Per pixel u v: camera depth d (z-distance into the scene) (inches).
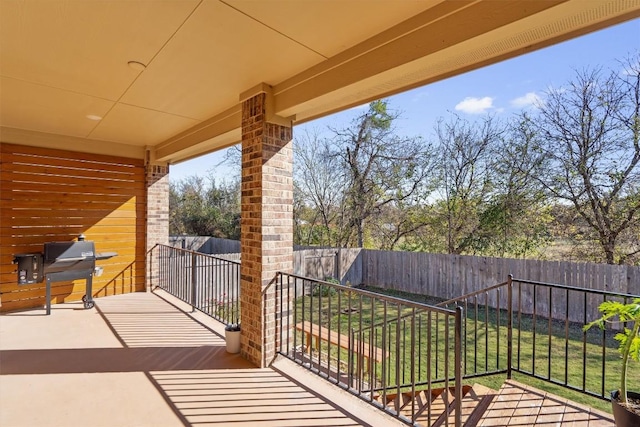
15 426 93.4
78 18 88.0
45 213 212.1
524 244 310.8
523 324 234.2
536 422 92.1
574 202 280.7
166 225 261.7
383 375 100.3
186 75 123.9
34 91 139.4
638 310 78.2
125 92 140.8
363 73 100.9
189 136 198.8
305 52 106.9
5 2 80.9
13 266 202.1
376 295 99.5
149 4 82.1
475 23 78.2
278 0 80.6
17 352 142.9
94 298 230.8
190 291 233.8
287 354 135.0
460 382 77.5
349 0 81.0
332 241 483.8
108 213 237.0
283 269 137.6
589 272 230.2
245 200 139.8
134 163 249.1
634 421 75.2
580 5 66.8
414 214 404.8
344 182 470.0
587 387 145.6
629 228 255.9
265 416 98.4
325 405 104.7
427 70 96.1
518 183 313.1
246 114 139.5
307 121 143.1
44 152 211.5
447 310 80.5
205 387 115.2
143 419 96.8
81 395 109.5
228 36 97.2
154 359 137.1
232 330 143.6
